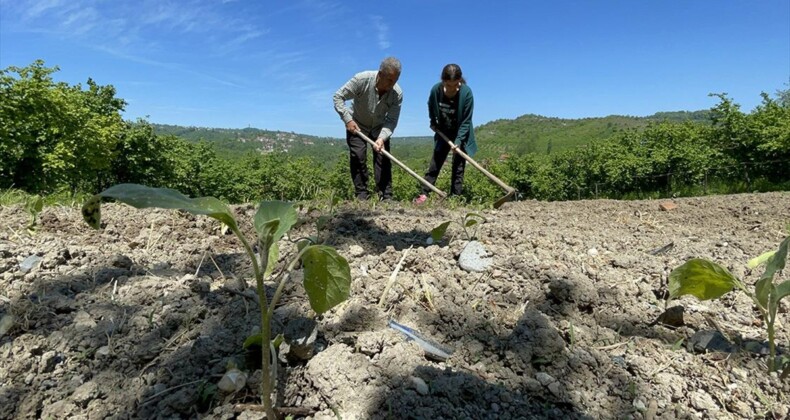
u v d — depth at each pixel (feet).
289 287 6.07
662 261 8.12
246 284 6.20
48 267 6.37
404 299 5.98
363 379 4.26
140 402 4.13
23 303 5.34
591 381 4.69
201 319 5.32
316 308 4.06
